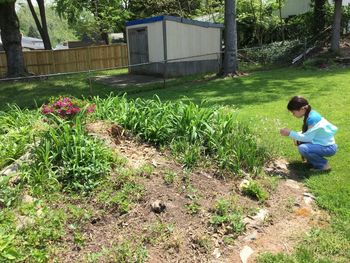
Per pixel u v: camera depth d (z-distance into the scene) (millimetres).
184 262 3109
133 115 5270
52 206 3600
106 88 13414
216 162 4578
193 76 15656
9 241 2889
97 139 4527
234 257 3225
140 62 17688
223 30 18562
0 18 17922
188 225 3496
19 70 18281
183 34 16500
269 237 3490
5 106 10812
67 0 28219
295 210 3918
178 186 4020
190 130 4961
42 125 4969
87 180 3896
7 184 3846
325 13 19297
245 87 11500
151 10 28641
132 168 4188
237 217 3621
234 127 5262
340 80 11375
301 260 3113
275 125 6574
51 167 4039
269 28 21469
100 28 28562
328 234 3465
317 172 4758
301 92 9977
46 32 25516
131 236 3295
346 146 5512
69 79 16766
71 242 3191
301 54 16984
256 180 4398
